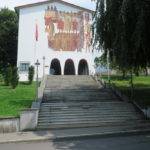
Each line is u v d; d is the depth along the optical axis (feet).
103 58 83.92
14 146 56.59
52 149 53.26
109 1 70.95
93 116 82.43
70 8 184.03
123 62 70.38
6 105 85.71
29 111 72.23
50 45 178.81
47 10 179.32
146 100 98.07
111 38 72.95
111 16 70.33
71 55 183.73
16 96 99.60
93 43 78.33
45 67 176.24
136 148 52.80
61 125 76.69
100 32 74.43
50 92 104.12
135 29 65.77
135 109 89.51
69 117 80.33
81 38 186.19
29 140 61.57
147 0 65.87
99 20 74.02
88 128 74.49
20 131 71.05
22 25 176.65
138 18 65.62
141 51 71.87
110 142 59.06
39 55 176.24
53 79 124.16
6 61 209.97
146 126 77.05
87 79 126.72
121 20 66.39
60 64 181.06
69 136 64.44
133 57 69.56
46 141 61.77
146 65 81.56
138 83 130.82
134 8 65.98
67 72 185.78
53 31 179.73
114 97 103.24
